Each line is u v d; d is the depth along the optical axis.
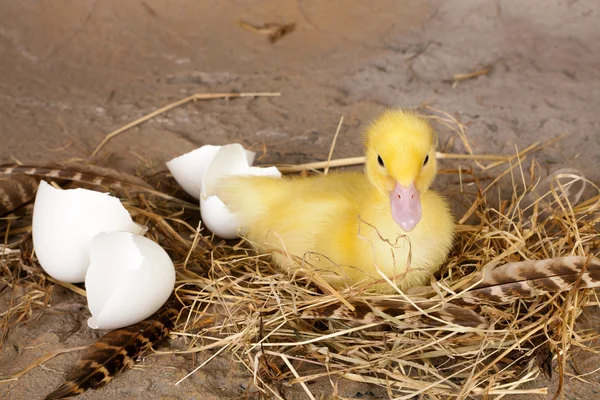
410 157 0.94
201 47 1.30
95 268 0.94
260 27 1.33
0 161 1.12
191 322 0.96
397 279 0.95
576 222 0.99
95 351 0.93
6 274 1.00
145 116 1.18
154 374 0.93
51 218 0.96
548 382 0.92
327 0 1.39
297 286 0.95
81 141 1.15
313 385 0.92
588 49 1.26
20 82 1.24
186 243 1.00
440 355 0.93
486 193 1.07
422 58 1.26
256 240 1.00
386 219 0.96
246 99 1.21
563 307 0.93
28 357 0.94
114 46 1.30
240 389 0.92
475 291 0.94
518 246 0.96
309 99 1.21
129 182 1.03
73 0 1.39
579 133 1.14
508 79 1.22
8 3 1.37
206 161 1.03
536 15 1.31
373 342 0.92
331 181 1.01
